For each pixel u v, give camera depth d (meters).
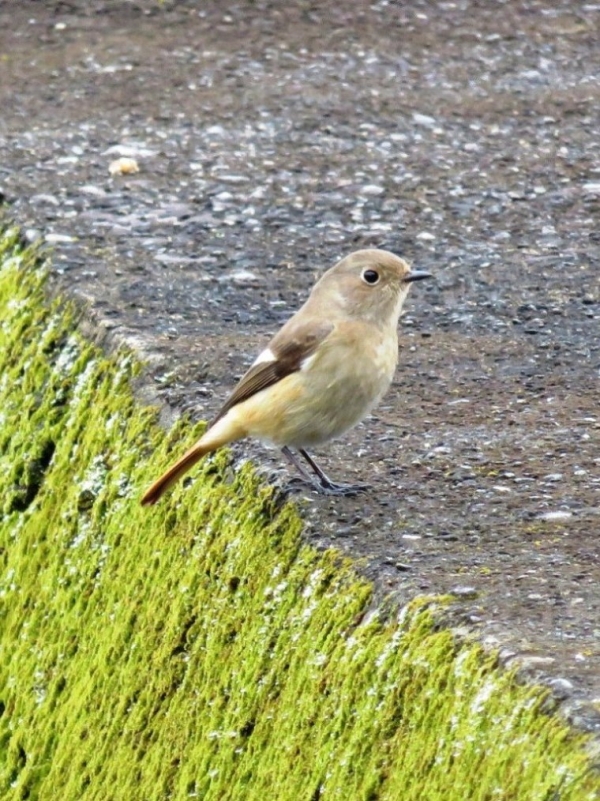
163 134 17.58
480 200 15.51
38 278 13.59
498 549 8.33
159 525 10.14
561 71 19.77
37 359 12.73
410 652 7.31
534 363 11.60
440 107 18.45
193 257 13.91
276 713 8.16
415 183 15.99
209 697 8.86
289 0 22.53
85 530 11.08
